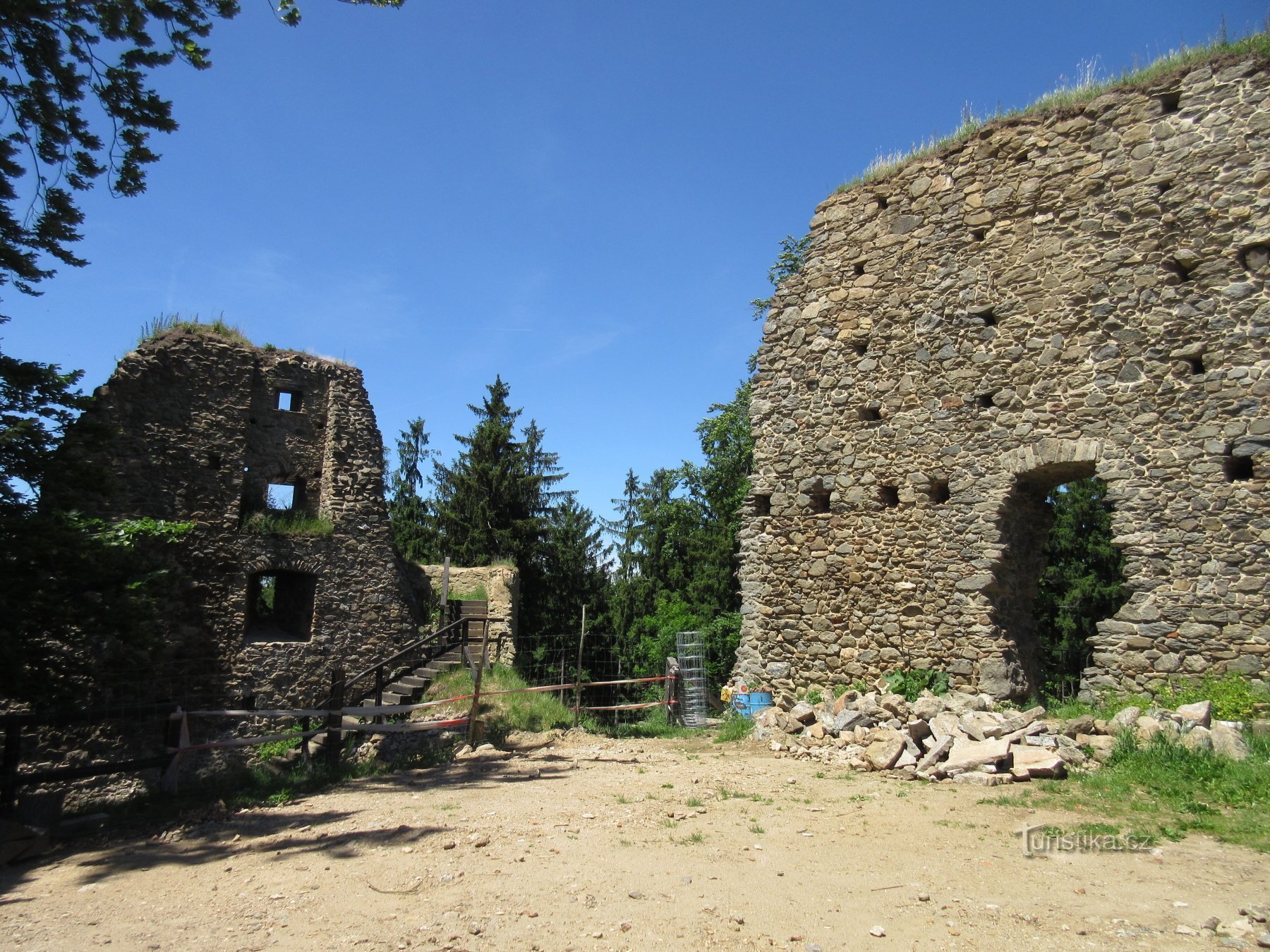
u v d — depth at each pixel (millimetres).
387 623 16516
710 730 12484
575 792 7727
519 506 27781
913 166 11641
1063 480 10664
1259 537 8406
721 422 26156
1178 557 8805
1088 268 9820
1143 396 9242
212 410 15391
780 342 12734
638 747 10859
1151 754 7254
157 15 8820
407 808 7324
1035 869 5125
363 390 17484
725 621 24312
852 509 11484
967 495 10422
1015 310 10336
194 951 4145
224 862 5891
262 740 9492
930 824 6230
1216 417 8789
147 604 8539
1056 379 9875
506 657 19047
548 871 5242
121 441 14133
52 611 7750
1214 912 4332
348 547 16359
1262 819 5789
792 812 6746
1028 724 8289
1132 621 8969
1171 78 9586
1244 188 8930
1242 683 8195
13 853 6238
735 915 4465
